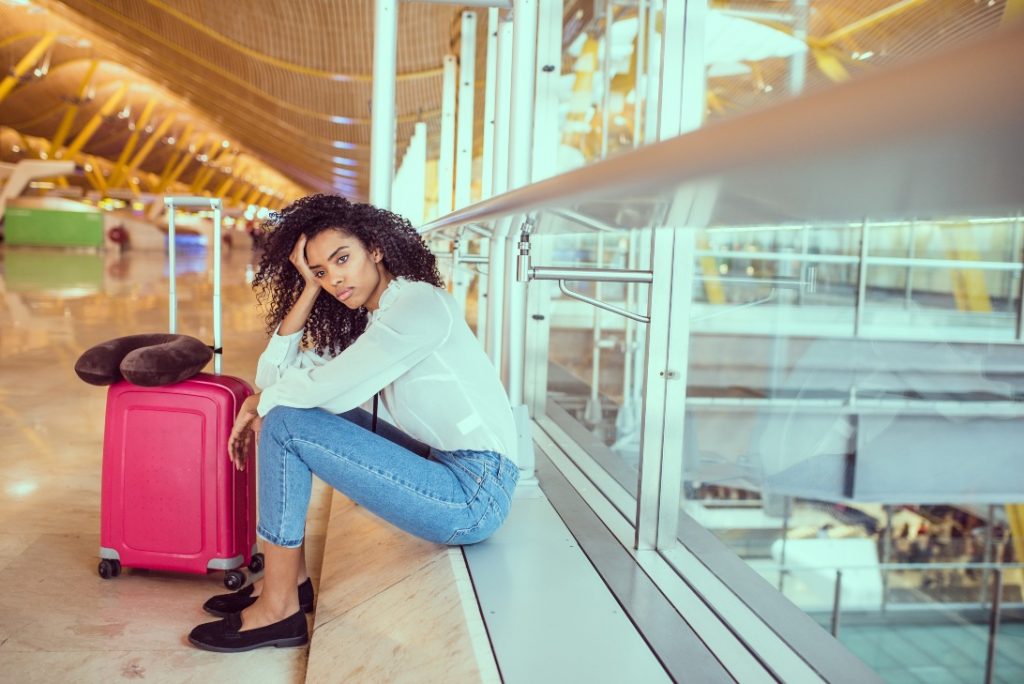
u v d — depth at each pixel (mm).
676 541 1737
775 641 1326
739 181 442
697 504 9352
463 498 1656
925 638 10633
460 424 1666
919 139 271
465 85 5012
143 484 1930
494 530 1729
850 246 5707
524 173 2299
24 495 2578
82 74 37312
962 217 393
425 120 8789
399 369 1625
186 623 1763
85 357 1900
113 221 27266
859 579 10672
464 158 5078
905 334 5262
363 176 25938
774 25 3574
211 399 1900
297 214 1692
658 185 532
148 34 14305
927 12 2408
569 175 741
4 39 29766
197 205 2074
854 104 269
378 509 1620
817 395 5207
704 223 754
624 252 5305
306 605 1788
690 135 417
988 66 206
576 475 2383
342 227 1660
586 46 4578
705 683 1187
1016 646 10367
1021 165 279
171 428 1909
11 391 4043
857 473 4555
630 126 4121
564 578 1589
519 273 1612
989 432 4145
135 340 2014
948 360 4309
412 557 1757
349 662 1467
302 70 10938
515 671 1217
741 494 9625
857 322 5344
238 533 1953
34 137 48562
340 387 1576
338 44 9602
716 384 5777
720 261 6238
